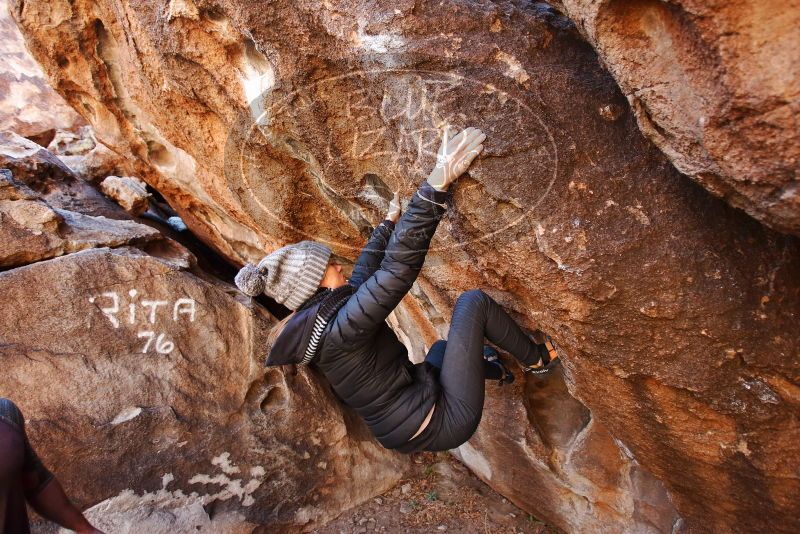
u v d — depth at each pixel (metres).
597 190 1.40
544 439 2.53
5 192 2.45
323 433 2.84
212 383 2.53
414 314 2.73
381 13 1.42
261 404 2.68
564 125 1.41
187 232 3.94
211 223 3.30
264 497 2.67
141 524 2.33
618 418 1.83
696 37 0.93
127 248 2.58
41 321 2.21
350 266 2.65
